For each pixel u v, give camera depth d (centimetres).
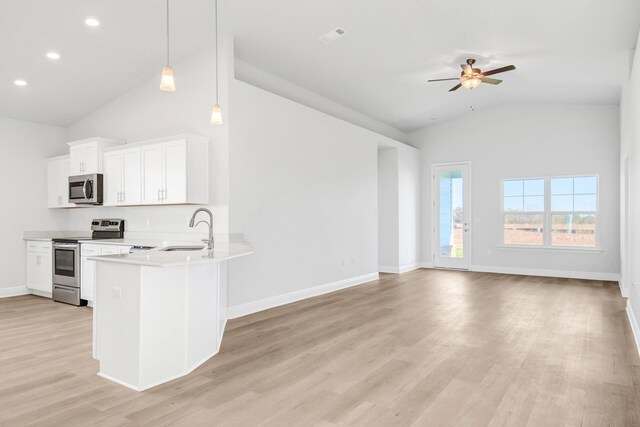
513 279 727
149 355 270
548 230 771
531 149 783
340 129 642
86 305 516
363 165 699
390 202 815
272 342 365
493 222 820
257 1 393
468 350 343
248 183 469
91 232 602
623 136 585
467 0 404
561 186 761
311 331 400
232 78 452
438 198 882
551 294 587
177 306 287
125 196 494
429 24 450
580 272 737
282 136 522
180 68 485
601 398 253
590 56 516
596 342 364
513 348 348
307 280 563
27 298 561
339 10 418
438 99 720
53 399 251
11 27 391
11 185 578
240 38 462
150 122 514
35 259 575
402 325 421
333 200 620
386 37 479
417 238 884
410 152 859
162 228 504
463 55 532
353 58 530
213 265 336
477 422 224
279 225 516
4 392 261
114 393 260
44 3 362
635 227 403
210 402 247
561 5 402
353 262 666
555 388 268
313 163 579
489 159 823
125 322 273
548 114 768
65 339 373
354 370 299
